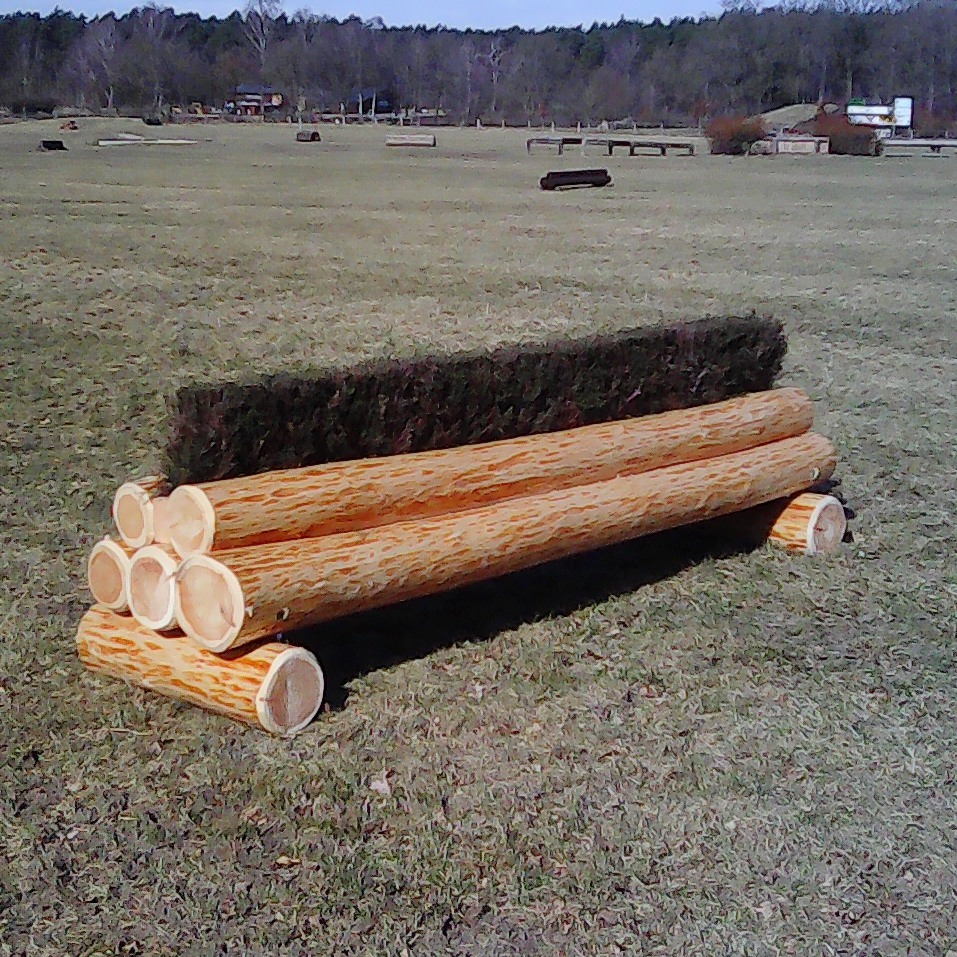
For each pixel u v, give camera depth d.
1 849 4.09
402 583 4.91
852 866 4.11
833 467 7.08
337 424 5.21
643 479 5.95
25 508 7.65
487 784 4.52
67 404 10.39
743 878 4.03
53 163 40.94
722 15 113.19
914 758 4.82
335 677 5.29
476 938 3.72
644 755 4.76
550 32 125.25
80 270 18.17
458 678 5.35
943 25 95.38
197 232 23.16
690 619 6.11
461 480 5.25
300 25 130.50
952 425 10.53
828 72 98.75
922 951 3.73
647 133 77.62
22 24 118.44
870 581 6.74
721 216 27.66
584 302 16.27
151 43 108.00
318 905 3.84
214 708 4.79
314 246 21.56
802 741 4.92
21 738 4.75
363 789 4.46
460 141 64.00
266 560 4.55
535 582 6.51
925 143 56.22
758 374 7.20
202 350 12.77
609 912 3.85
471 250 21.39
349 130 77.94
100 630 5.06
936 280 18.86
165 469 4.88
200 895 3.88
